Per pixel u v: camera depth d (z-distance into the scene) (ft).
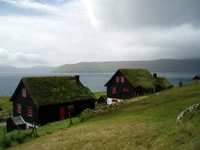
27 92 134.10
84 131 72.23
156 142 45.52
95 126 77.25
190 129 44.45
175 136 44.60
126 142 51.16
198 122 47.50
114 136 58.59
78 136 66.59
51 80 142.92
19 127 132.05
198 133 41.19
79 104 142.61
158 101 102.12
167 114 74.74
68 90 141.59
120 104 110.73
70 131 76.89
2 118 171.94
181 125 50.11
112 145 51.55
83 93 146.20
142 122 69.15
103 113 101.91
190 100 88.48
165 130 52.65
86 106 146.51
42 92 130.31
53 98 129.80
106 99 214.90
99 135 62.80
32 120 129.70
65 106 134.92
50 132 84.02
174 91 121.39
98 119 93.25
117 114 94.63
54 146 61.05
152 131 54.85
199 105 55.26
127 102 112.88
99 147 52.44
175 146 38.83
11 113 189.88
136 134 55.62
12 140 81.61
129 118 79.46
